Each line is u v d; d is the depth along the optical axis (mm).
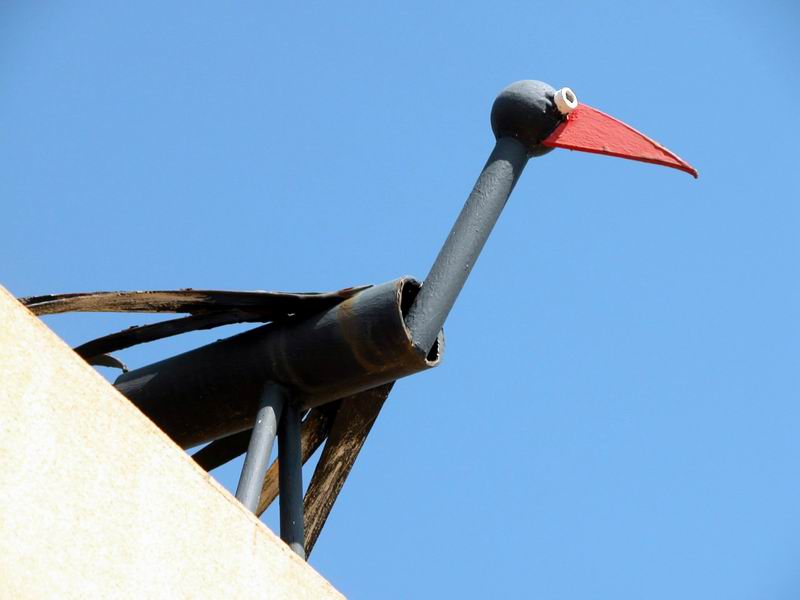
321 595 10969
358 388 13602
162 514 10148
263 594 10555
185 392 13828
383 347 13133
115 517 9852
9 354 9781
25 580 9141
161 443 10383
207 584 10203
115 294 13250
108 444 10039
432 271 13711
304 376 13461
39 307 13141
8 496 9344
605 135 14555
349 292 13352
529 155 14672
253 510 12609
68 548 9484
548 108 14461
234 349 13695
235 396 13695
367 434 14414
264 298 13414
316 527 14562
